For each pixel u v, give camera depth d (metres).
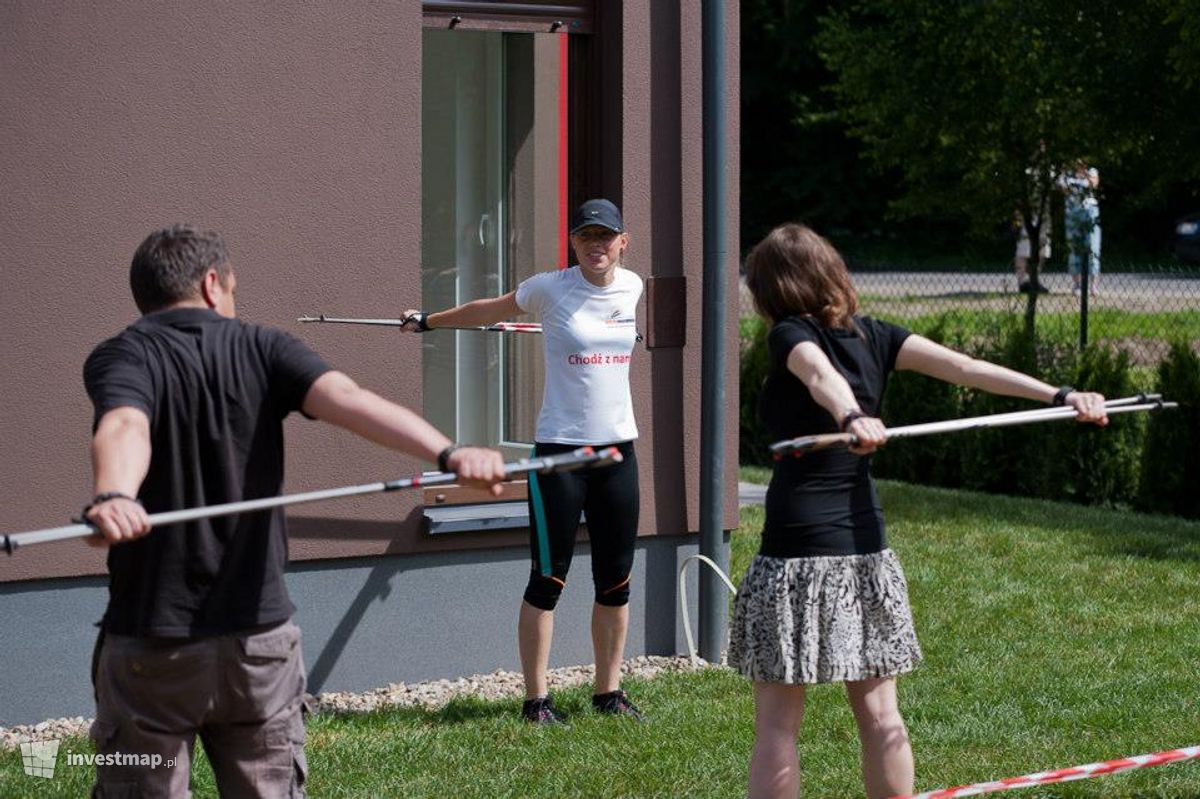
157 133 5.69
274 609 3.25
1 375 5.49
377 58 6.04
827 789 4.89
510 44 6.77
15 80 5.46
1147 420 10.98
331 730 5.55
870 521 3.97
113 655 3.21
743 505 10.85
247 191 5.86
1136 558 8.80
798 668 3.90
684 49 6.65
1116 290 14.28
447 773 5.07
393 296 6.12
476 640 6.43
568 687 6.28
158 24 5.66
